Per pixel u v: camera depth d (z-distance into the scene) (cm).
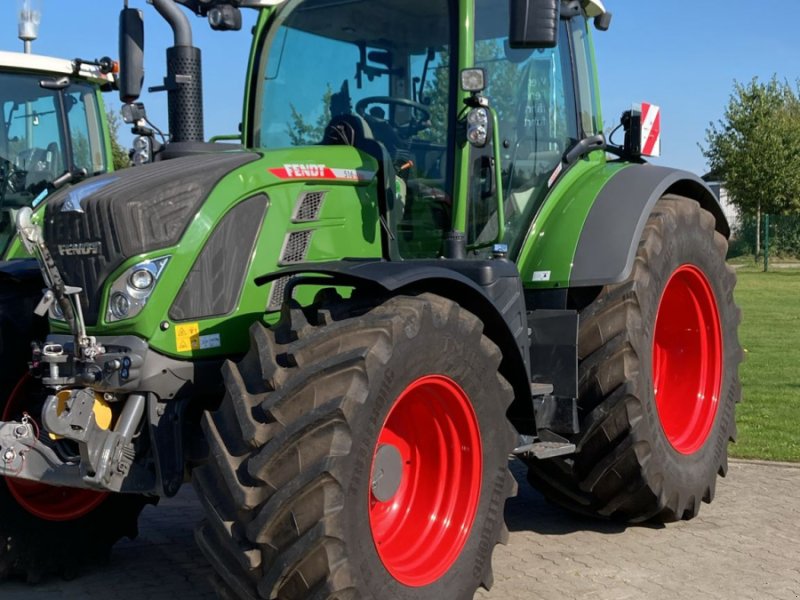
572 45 522
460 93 430
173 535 503
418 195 439
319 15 466
